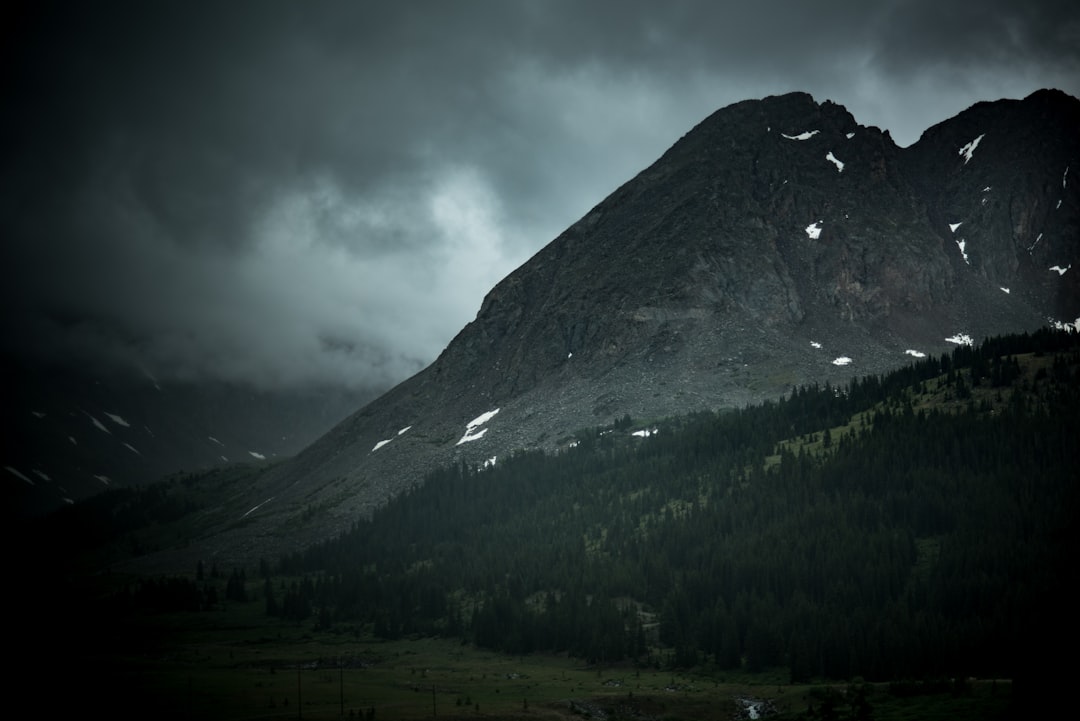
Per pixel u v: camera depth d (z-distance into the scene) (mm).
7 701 161000
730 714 157875
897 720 135500
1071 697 124000
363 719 145250
